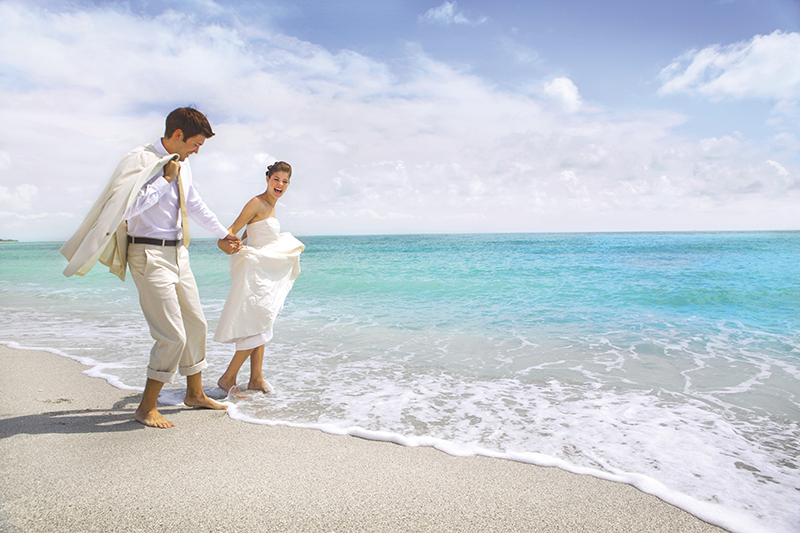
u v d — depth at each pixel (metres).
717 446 2.63
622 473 2.26
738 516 1.89
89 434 2.60
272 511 1.82
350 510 1.85
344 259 21.70
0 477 2.06
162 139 2.68
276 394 3.53
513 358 4.72
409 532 1.70
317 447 2.48
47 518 1.73
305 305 8.52
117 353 4.70
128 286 11.73
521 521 1.80
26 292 10.54
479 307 8.06
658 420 3.04
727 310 7.64
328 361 4.60
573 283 11.06
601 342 5.43
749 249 25.84
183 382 3.81
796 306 7.91
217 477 2.11
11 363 4.26
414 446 2.53
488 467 2.28
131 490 1.96
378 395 3.52
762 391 3.67
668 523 1.82
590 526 1.78
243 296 3.41
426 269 14.97
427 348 5.16
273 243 3.60
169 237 2.72
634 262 17.44
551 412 3.18
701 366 4.41
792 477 2.27
